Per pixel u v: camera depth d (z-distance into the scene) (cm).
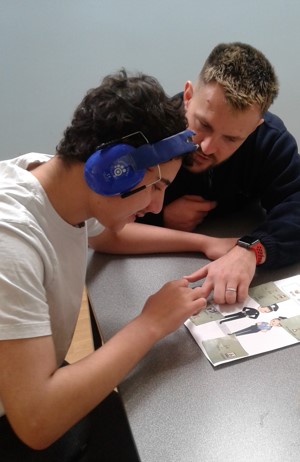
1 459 69
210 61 94
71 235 68
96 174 54
